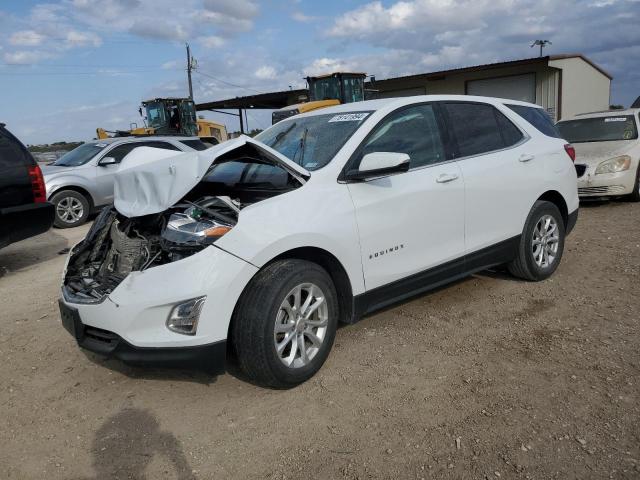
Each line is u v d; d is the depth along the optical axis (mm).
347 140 3793
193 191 3957
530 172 4863
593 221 7848
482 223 4480
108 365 3932
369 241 3678
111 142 10820
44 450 2963
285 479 2609
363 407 3164
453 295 4922
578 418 2930
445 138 4348
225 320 3078
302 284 3307
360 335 4141
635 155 8898
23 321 4930
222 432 3018
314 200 3467
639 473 2494
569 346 3775
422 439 2838
